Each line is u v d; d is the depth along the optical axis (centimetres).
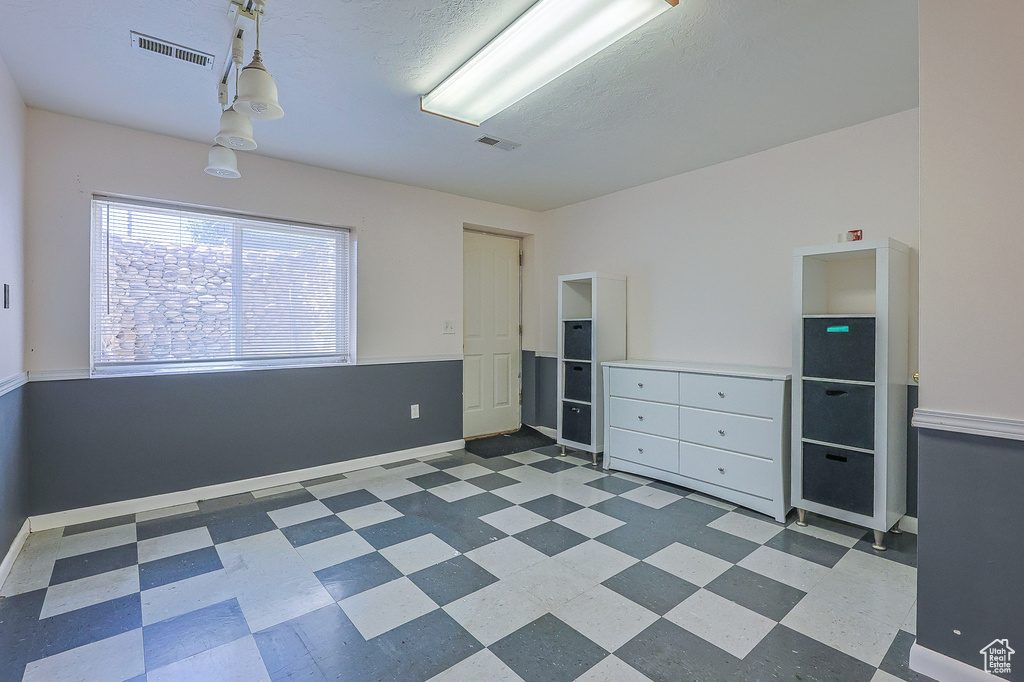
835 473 253
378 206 383
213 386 311
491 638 171
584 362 394
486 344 480
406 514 282
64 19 182
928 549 155
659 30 186
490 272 482
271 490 324
